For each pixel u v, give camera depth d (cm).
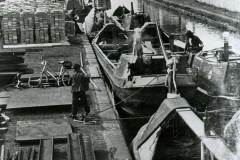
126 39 2258
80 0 3247
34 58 1930
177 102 1135
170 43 2017
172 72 1309
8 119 1244
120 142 1116
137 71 1571
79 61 1900
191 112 1092
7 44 2189
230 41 2614
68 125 1191
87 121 1251
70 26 2583
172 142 1174
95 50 2145
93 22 2689
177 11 4278
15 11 2183
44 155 998
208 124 971
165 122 1113
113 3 4662
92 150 1011
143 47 1847
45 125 1190
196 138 1171
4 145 1075
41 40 2228
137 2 5025
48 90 1455
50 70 1691
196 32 3080
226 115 1008
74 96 1241
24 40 2206
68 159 961
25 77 1552
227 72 1562
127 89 1483
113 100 1662
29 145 1077
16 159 984
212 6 4138
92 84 1636
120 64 1598
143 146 1138
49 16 2212
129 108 1528
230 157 826
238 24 2941
